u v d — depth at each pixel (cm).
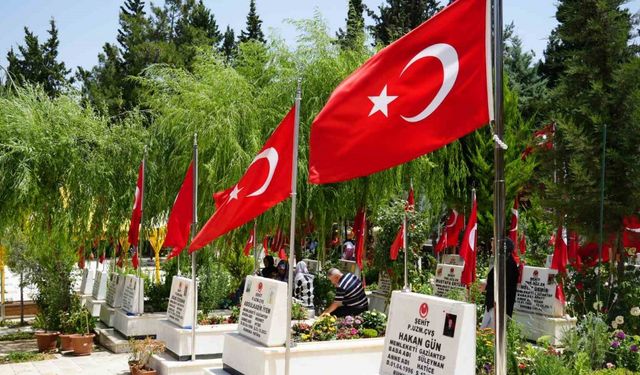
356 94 608
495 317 538
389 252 1619
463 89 563
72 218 1617
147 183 1736
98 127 1723
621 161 1134
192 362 1077
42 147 1577
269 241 2212
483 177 2100
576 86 1236
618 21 1211
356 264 1838
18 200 1512
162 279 1952
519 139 2131
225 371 986
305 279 1623
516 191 2050
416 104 582
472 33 564
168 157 1753
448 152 2017
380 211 1673
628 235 1171
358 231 1762
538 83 3312
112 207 1711
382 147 592
